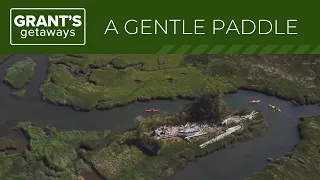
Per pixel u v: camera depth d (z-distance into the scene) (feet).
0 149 181.68
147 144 184.34
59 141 185.98
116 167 176.35
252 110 209.05
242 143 192.85
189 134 191.01
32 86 220.23
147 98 214.48
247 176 176.96
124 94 215.51
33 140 185.68
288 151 189.88
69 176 171.22
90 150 184.34
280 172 177.37
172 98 216.33
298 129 201.67
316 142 192.44
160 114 205.46
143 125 191.31
